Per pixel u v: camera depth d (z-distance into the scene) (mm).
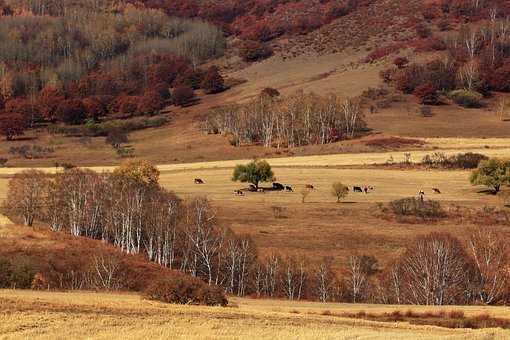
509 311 82125
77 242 126000
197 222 134750
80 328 49125
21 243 119625
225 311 59719
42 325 49438
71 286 100250
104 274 104500
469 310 83062
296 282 115875
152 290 69875
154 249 135125
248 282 119438
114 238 147250
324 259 126312
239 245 125938
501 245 132875
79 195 152500
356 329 55094
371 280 118500
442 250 113750
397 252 134750
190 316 55375
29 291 78375
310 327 54938
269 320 56688
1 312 52094
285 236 147750
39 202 154750
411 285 110875
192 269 124875
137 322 52000
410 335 51188
